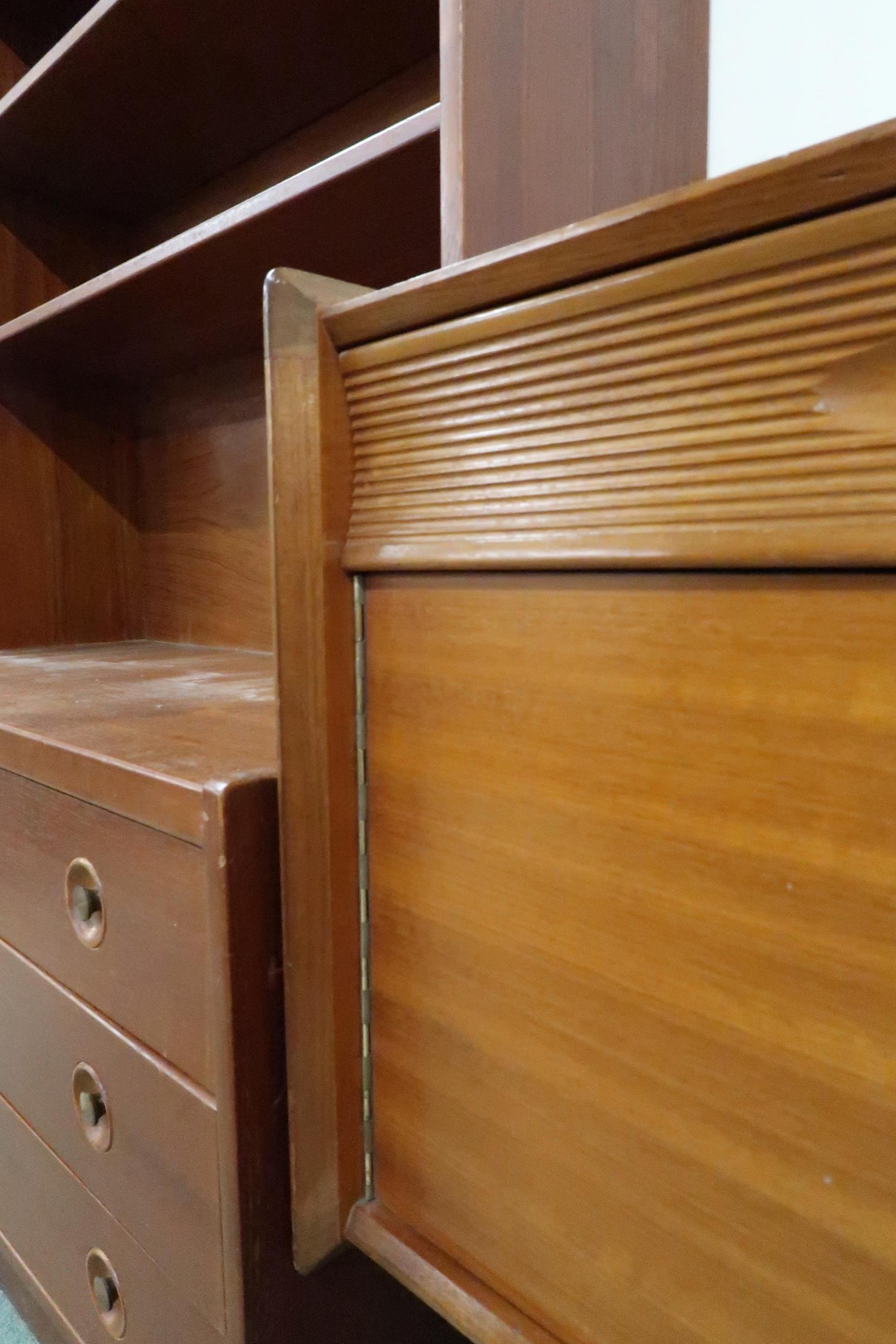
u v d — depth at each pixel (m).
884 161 0.28
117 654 1.24
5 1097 0.81
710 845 0.36
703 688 0.36
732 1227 0.37
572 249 0.37
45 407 1.31
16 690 0.89
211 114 1.04
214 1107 0.54
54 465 1.33
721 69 0.80
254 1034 0.53
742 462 0.34
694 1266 0.39
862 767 0.32
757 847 0.35
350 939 0.53
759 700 0.34
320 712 0.51
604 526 0.38
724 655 0.35
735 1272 0.37
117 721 0.72
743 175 0.31
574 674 0.41
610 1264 0.42
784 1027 0.35
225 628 1.30
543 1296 0.45
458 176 0.55
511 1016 0.45
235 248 0.85
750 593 0.34
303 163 1.08
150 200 1.27
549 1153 0.44
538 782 0.43
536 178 0.61
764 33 0.77
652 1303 0.40
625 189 0.70
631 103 0.70
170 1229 0.60
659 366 0.36
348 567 0.50
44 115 1.04
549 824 0.42
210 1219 0.56
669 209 0.33
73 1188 0.72
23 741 0.68
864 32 0.71
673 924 0.38
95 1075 0.66
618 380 0.37
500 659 0.44
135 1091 0.61
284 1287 0.57
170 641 1.40
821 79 0.74
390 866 0.51
